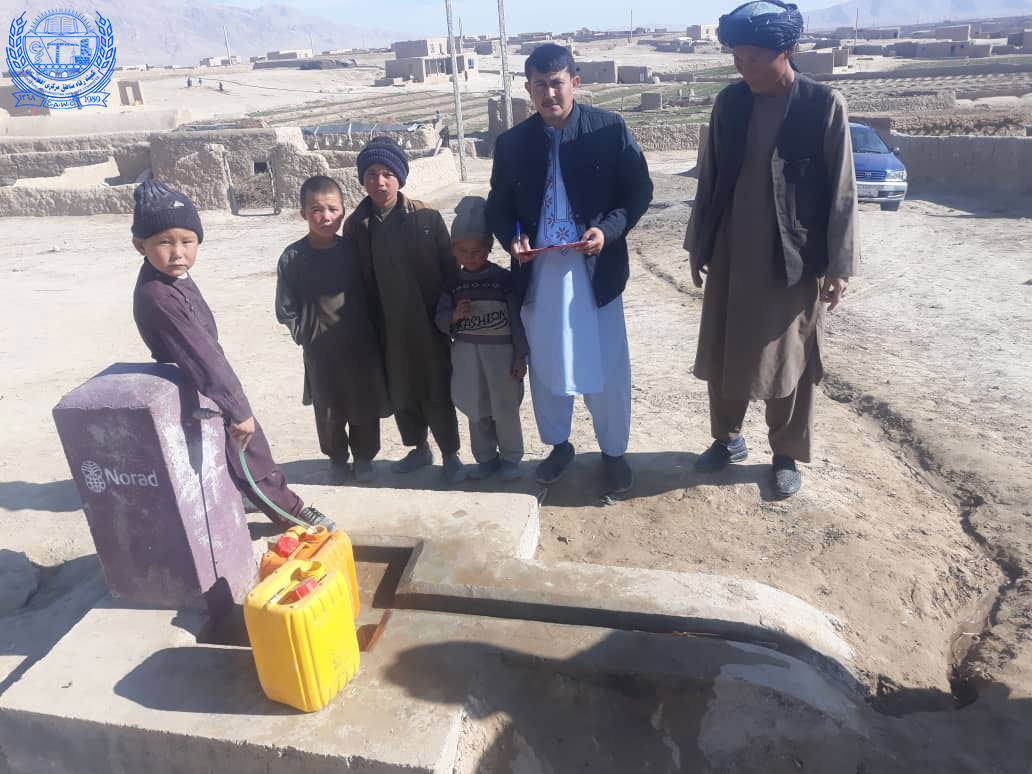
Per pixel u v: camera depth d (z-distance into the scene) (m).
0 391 8.10
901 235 13.27
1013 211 15.08
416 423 5.06
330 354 4.60
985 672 3.37
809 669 3.06
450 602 3.55
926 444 5.32
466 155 31.83
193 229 3.22
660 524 4.50
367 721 2.81
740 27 3.82
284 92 67.06
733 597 3.43
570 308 4.23
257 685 3.02
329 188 4.32
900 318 8.51
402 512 4.18
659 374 7.21
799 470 5.03
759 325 4.23
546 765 2.99
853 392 6.36
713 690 2.94
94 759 2.98
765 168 4.07
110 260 16.78
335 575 2.88
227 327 10.53
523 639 3.14
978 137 17.44
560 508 4.71
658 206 17.78
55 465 6.11
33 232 20.72
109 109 42.75
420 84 68.31
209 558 3.40
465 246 4.38
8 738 3.05
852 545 4.20
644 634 3.15
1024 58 63.66
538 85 3.95
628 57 92.31
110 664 3.16
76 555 4.80
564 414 4.73
